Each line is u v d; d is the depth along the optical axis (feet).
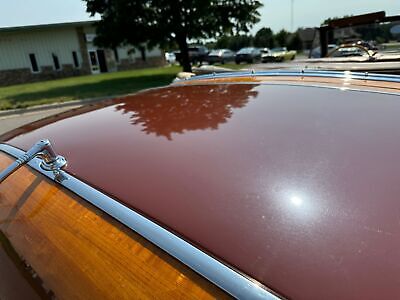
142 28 47.24
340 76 5.09
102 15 49.70
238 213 2.34
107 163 3.25
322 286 1.82
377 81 4.64
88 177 3.10
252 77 5.96
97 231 2.57
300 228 2.15
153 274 2.17
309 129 3.32
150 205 2.59
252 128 3.51
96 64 77.51
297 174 2.63
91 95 32.89
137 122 4.20
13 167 3.32
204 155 3.08
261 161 2.87
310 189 2.45
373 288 1.77
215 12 47.01
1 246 3.03
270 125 3.53
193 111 4.31
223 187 2.61
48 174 3.35
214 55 82.69
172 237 2.29
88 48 75.51
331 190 2.41
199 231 2.27
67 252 2.57
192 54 82.79
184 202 2.54
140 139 3.65
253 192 2.50
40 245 2.75
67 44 73.05
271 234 2.14
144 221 2.47
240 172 2.75
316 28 15.14
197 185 2.69
